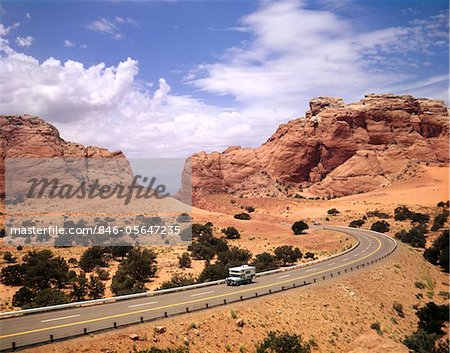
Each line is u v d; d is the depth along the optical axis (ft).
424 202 488.85
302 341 114.73
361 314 146.41
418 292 193.36
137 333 95.91
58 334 92.32
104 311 114.21
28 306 135.74
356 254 242.99
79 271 224.53
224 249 271.49
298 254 240.53
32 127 608.60
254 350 105.29
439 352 128.67
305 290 149.18
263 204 594.65
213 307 119.44
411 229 325.83
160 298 132.77
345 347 119.75
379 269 200.64
